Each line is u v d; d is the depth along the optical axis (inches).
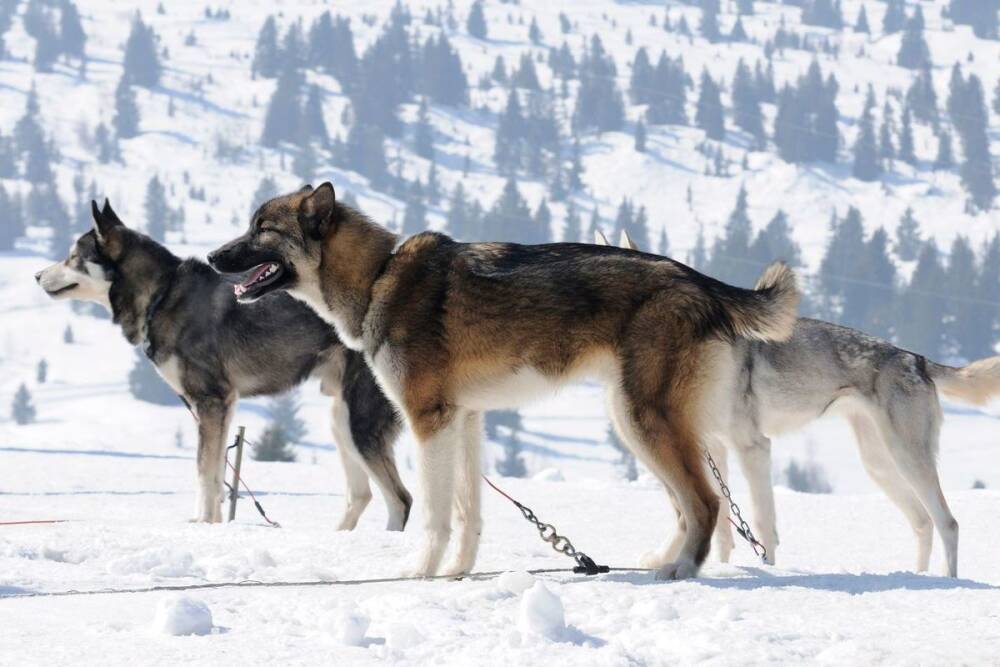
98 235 541.3
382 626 246.2
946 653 219.6
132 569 334.6
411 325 333.1
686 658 219.8
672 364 315.6
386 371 336.5
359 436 505.0
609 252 329.4
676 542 364.2
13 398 6107.3
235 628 248.1
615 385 322.0
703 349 316.5
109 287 542.3
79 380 6589.6
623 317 319.9
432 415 332.2
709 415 319.6
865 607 263.3
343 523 523.8
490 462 4859.7
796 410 477.1
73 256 545.0
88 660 219.6
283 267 356.5
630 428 318.7
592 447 5211.6
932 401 482.6
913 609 261.1
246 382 531.5
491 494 713.6
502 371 329.4
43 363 6555.1
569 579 317.7
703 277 328.2
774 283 326.6
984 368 486.6
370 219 355.6
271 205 359.6
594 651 219.9
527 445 5157.5
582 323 322.3
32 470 782.5
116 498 625.6
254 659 221.0
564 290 323.9
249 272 357.7
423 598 272.1
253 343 525.3
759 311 323.9
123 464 845.8
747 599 272.1
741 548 525.0
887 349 486.6
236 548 374.6
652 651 224.1
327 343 518.6
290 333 522.0
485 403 333.7
